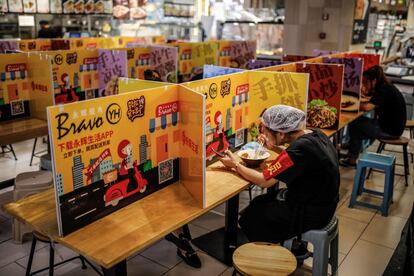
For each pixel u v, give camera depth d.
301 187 2.44
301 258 2.84
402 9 8.16
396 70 6.49
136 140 2.19
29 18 6.04
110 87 4.39
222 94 2.91
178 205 2.23
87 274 2.84
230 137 3.11
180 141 2.45
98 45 6.01
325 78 3.73
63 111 1.78
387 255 3.23
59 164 1.81
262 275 2.05
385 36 8.08
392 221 3.78
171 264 3.03
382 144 4.77
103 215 2.06
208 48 5.92
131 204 2.22
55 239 1.88
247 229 2.69
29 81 3.76
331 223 2.54
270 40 7.82
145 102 2.19
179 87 2.36
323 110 3.80
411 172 4.97
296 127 2.46
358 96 4.46
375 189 4.45
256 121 3.28
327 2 6.96
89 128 1.91
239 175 2.65
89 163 1.94
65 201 1.86
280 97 3.15
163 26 8.02
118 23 7.25
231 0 7.76
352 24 6.87
